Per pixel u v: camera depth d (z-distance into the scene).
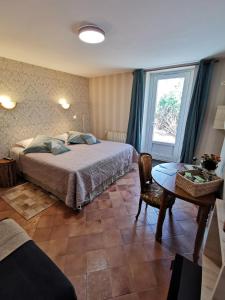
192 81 3.38
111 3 1.37
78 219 2.04
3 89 2.90
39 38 2.07
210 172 1.57
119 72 3.96
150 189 1.95
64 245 1.65
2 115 2.97
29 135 3.45
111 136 4.52
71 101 4.24
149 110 4.15
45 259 0.94
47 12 1.50
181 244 1.70
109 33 1.92
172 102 3.80
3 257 0.92
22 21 1.66
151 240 1.74
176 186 1.49
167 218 2.09
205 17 1.57
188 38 2.04
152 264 1.47
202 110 3.05
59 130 4.07
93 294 1.23
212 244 1.12
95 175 2.44
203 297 0.86
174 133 3.94
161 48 2.39
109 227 1.91
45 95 3.61
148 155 2.09
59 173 2.23
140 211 2.20
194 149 3.30
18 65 3.04
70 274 1.37
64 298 0.77
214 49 2.41
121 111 4.29
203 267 1.07
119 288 1.27
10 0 1.33
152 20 1.64
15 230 1.11
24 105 3.26
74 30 1.86
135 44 2.24
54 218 2.04
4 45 2.30
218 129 3.06
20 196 2.51
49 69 3.58
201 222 1.36
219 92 2.94
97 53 2.62
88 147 3.33
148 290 1.26
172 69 3.48
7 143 3.11
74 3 1.37
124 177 3.29
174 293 0.94
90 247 1.63
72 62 3.13
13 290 0.77
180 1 1.34
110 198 2.53
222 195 1.34
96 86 4.55
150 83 3.96
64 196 2.29
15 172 2.86
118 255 1.55
